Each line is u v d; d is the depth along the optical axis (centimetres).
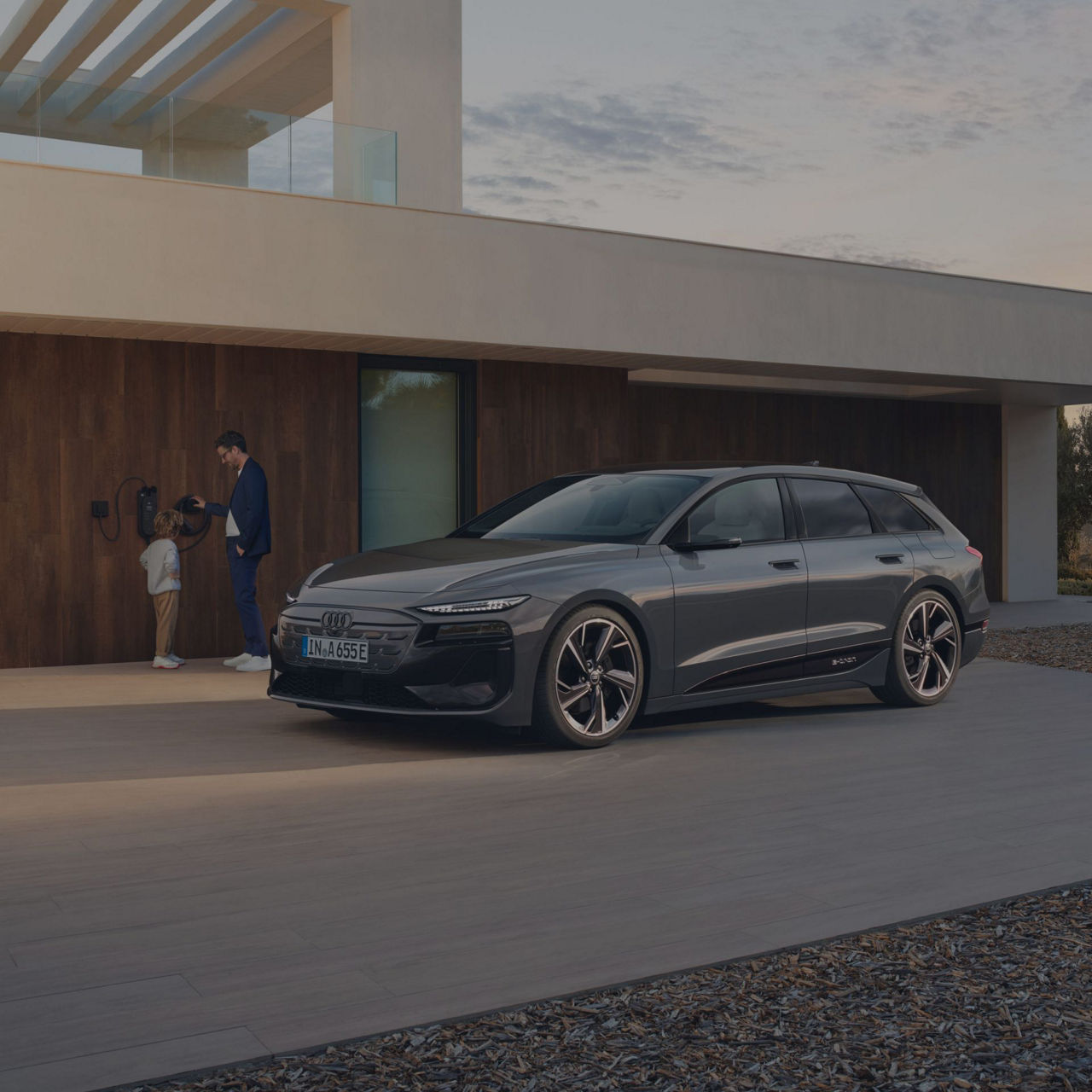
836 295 1211
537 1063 266
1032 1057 273
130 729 675
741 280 1155
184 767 574
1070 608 1583
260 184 957
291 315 947
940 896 385
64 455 977
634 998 302
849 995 306
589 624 616
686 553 654
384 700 599
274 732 667
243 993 302
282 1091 252
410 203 1327
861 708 761
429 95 1335
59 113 880
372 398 1122
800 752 618
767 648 679
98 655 991
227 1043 273
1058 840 451
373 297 978
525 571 610
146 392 1003
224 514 998
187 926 353
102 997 299
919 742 645
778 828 467
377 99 1309
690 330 1127
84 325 924
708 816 486
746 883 397
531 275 1047
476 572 609
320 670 613
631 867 415
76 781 543
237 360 1040
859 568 723
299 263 948
